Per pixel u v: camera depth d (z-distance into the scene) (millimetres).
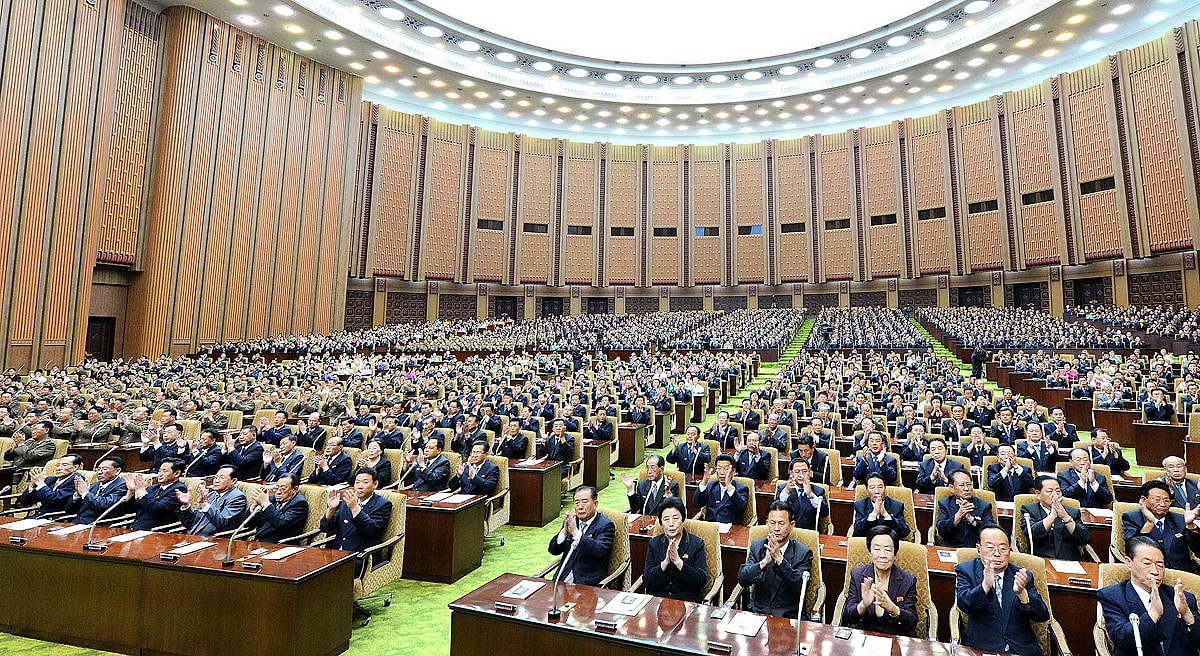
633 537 4824
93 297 17438
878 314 27219
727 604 3812
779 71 26906
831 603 4316
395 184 28062
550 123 31953
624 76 27641
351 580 4195
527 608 3379
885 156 29250
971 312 25094
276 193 22172
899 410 10227
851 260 29734
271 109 22047
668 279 32125
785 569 3844
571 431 8992
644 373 15820
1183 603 2998
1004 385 15570
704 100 28859
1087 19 21406
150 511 5238
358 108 25625
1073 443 7723
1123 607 3227
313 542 4914
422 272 28609
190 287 19141
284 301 22422
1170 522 4531
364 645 4227
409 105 29078
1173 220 20984
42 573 4145
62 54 15820
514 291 30859
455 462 6699
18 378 13547
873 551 3533
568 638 3162
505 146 30828
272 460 6949
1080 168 23609
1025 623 3393
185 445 7523
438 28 23266
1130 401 10719
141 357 17969
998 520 5113
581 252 31859
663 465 5840
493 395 12234
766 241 31250
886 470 6512
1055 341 18922
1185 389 10742
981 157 26641
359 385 13438
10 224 14836
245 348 19922
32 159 15219
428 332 24531
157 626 3891
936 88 27219
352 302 27375
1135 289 22438
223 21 20359
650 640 3014
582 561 4332
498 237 30484
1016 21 21500
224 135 20250
